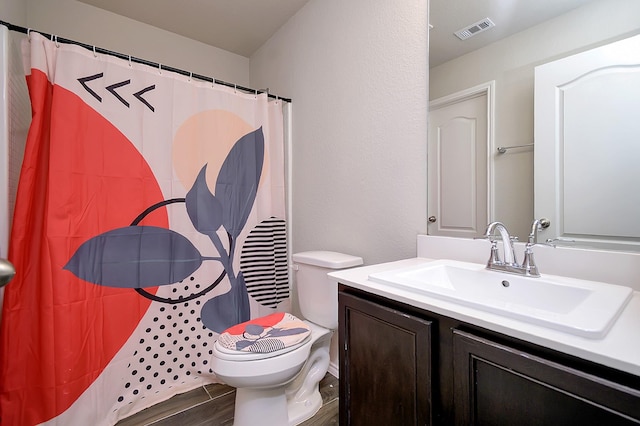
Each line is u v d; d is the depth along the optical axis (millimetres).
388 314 901
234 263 1937
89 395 1401
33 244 1350
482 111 1202
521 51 1096
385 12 1545
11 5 1638
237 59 2840
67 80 1407
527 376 609
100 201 1490
